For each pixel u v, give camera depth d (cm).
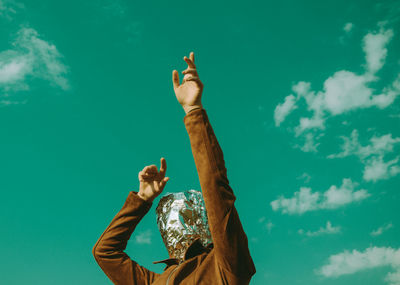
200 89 189
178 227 222
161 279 206
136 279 239
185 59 193
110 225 253
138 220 252
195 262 203
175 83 196
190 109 186
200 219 228
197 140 177
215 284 186
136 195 251
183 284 191
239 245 171
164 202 236
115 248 247
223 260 173
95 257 248
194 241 210
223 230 168
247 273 179
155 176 249
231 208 171
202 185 173
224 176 173
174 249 222
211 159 173
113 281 243
